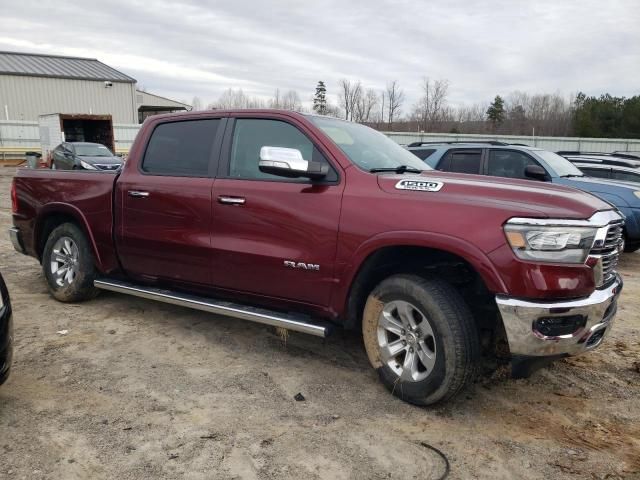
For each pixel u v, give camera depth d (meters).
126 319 4.79
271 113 3.95
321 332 3.50
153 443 2.83
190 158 4.27
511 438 3.00
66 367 3.74
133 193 4.44
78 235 4.96
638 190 8.05
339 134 3.87
